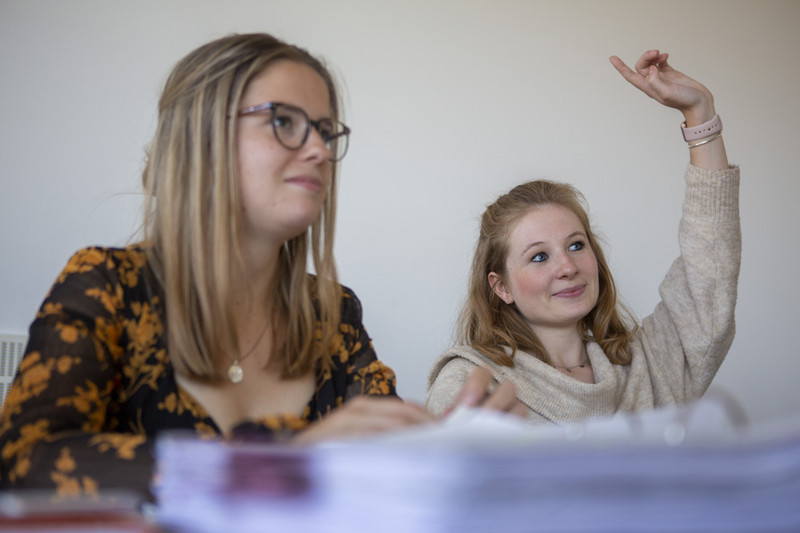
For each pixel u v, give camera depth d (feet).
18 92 11.23
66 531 1.10
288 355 2.92
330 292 3.14
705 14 13.20
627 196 12.64
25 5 11.35
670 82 5.46
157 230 2.81
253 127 2.73
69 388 2.34
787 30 13.41
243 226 2.78
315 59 3.18
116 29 11.52
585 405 5.19
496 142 12.36
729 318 5.49
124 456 1.89
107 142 11.35
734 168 5.49
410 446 1.19
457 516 1.05
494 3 12.56
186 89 2.77
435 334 11.81
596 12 12.86
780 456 1.08
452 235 12.05
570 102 12.64
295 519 1.20
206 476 1.29
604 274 5.78
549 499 1.07
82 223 11.19
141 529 1.11
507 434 1.49
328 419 1.84
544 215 5.61
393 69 12.18
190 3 11.71
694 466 1.09
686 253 5.59
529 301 5.51
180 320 2.66
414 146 12.11
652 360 5.64
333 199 3.17
